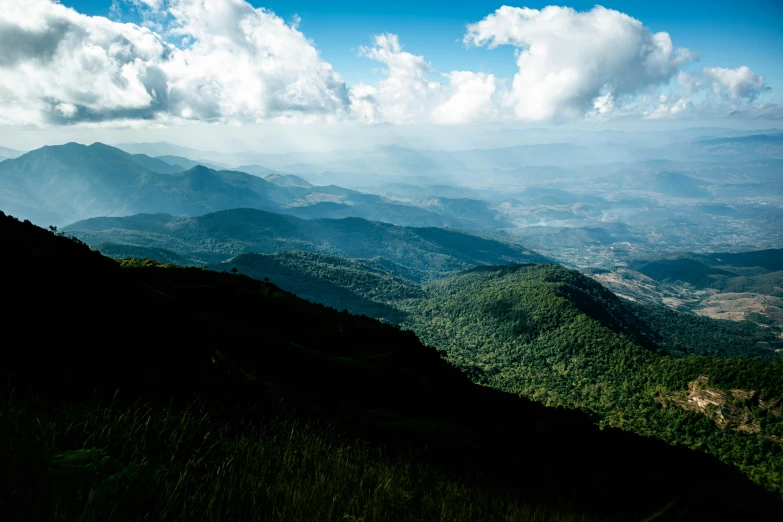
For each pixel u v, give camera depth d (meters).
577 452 32.38
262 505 5.80
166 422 8.13
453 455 20.33
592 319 199.38
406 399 43.72
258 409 14.07
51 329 12.37
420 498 8.12
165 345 16.39
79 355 11.62
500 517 8.52
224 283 89.31
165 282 81.81
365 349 71.12
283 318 76.69
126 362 12.86
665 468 32.81
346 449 10.80
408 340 87.62
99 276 19.11
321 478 7.19
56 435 5.83
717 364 126.00
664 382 133.88
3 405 6.47
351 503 6.67
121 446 6.37
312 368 42.25
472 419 42.59
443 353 100.56
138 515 4.54
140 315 17.80
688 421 114.19
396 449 16.92
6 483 4.36
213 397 13.38
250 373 22.11
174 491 5.11
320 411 19.97
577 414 74.88
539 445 32.06
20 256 16.14
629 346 167.00
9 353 9.90
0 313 11.75
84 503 4.36
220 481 6.22
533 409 69.50
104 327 14.69
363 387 42.28
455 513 7.86
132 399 10.09
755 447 99.94
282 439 10.04
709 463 65.81
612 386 146.25
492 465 19.08
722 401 114.38
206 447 7.71
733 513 6.53
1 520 3.81
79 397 9.00
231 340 39.09
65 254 18.94
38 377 9.31
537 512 9.16
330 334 75.56
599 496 13.90
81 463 5.01
